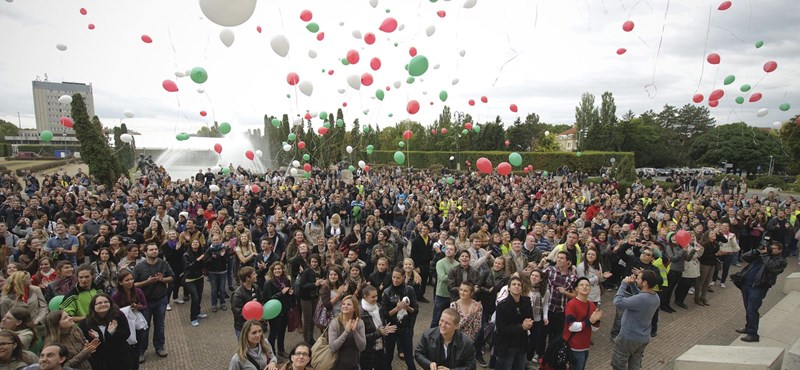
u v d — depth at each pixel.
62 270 5.37
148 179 20.84
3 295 4.70
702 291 8.28
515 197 15.75
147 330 5.67
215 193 14.09
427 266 8.02
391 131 60.66
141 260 5.85
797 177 33.56
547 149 56.41
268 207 13.12
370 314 4.75
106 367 4.21
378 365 4.70
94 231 8.79
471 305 4.98
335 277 5.25
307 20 8.88
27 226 9.13
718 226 9.41
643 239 8.01
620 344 4.81
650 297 4.63
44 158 45.78
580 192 19.08
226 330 6.79
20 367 3.50
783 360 4.96
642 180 31.45
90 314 4.17
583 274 5.91
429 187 20.33
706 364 4.98
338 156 37.41
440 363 3.70
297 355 3.53
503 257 6.16
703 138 49.97
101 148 20.48
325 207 13.90
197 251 7.04
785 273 10.62
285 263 6.97
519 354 4.56
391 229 8.75
